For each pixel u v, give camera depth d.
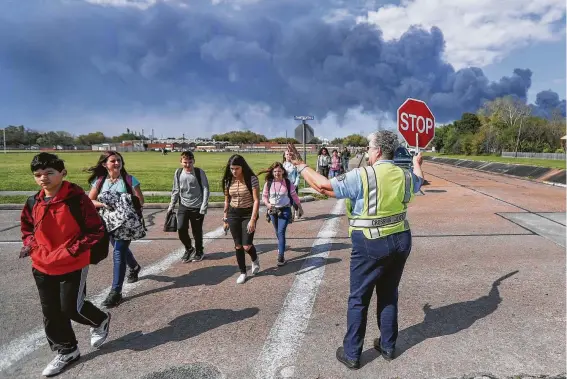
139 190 4.71
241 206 4.96
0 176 22.03
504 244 6.71
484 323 3.72
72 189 3.02
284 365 3.07
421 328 3.64
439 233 7.61
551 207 10.76
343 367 3.03
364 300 3.01
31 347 3.42
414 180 3.06
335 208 11.16
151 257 6.25
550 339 3.40
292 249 6.66
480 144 71.19
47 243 2.98
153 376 2.96
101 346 3.41
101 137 163.12
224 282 5.03
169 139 173.00
